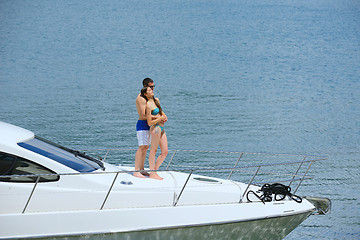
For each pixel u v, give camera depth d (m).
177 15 89.00
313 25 80.25
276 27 77.81
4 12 89.62
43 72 46.03
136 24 78.69
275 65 51.09
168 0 108.44
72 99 35.22
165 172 12.27
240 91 38.97
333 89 40.38
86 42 63.06
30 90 38.34
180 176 12.18
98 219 9.79
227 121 29.36
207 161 21.33
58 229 9.56
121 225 9.91
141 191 10.61
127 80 42.78
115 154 22.16
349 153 23.08
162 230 10.12
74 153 11.08
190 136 25.77
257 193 11.78
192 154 22.33
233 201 11.45
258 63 52.03
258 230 11.04
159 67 49.00
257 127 28.08
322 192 17.88
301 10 97.75
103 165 11.36
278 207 11.20
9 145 9.88
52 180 9.97
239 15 90.31
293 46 62.66
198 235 10.48
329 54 57.59
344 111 32.78
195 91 38.59
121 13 90.00
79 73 45.72
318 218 15.88
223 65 50.69
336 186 18.56
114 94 37.06
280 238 11.55
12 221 9.35
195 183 11.67
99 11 91.69
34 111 31.39
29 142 10.48
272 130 27.45
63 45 60.97
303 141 25.25
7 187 9.65
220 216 10.57
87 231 9.70
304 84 42.31
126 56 54.66
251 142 24.89
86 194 10.07
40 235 9.41
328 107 33.94
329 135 26.59
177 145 24.00
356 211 16.36
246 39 67.38
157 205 10.67
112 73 45.88
